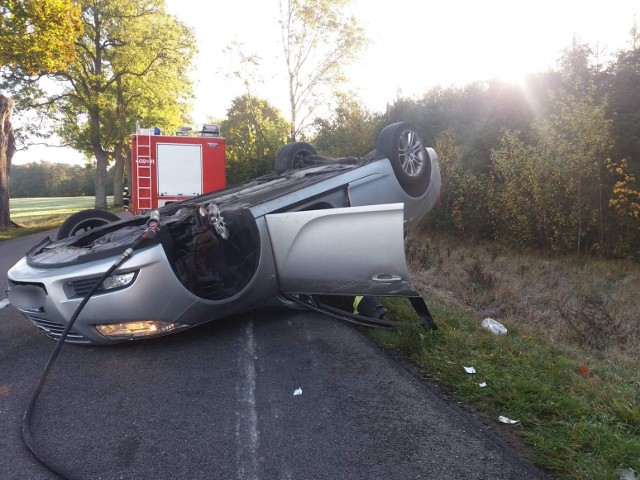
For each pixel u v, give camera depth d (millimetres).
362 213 4793
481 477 2908
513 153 12328
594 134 10766
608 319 6840
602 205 11391
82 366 4535
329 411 3676
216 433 3406
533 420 3496
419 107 16797
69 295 4609
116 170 43531
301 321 5602
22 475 3000
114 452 3203
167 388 4066
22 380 4289
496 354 4637
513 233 12695
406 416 3596
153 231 4602
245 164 22141
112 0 31938
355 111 18078
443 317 5883
